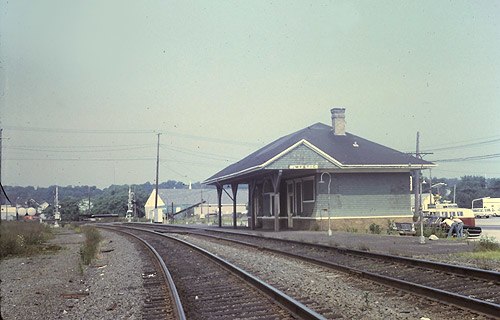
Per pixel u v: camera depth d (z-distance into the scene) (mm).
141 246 26656
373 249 19031
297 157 34625
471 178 118625
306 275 13414
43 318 9898
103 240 33969
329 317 8383
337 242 22500
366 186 36500
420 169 37312
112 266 18375
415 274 12773
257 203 45938
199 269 15766
